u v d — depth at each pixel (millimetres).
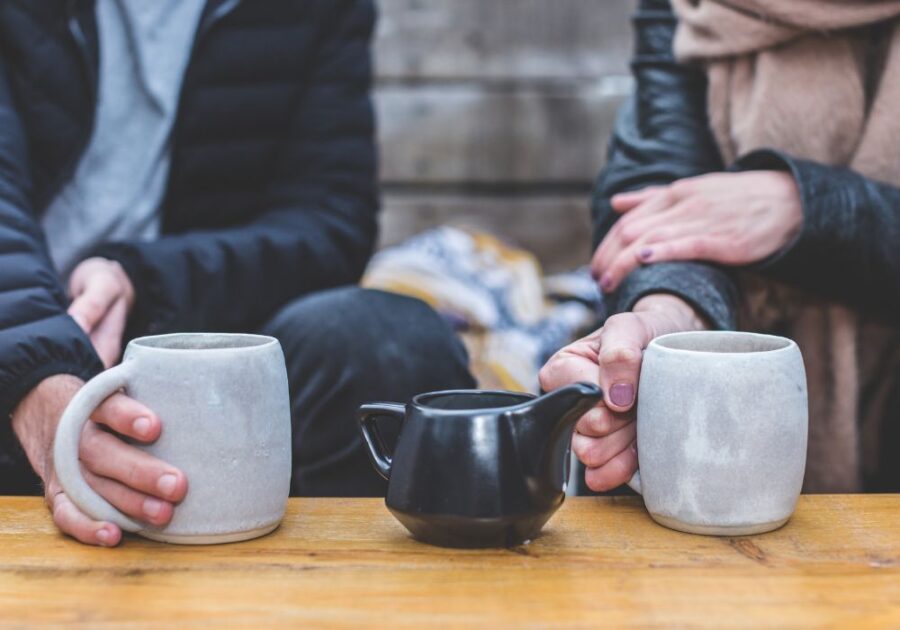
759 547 908
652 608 784
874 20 1378
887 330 1435
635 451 998
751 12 1438
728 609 782
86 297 1340
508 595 807
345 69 1804
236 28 1684
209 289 1482
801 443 934
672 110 1564
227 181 1729
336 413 1416
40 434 1071
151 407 893
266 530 938
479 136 2877
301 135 1782
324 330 1434
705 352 954
